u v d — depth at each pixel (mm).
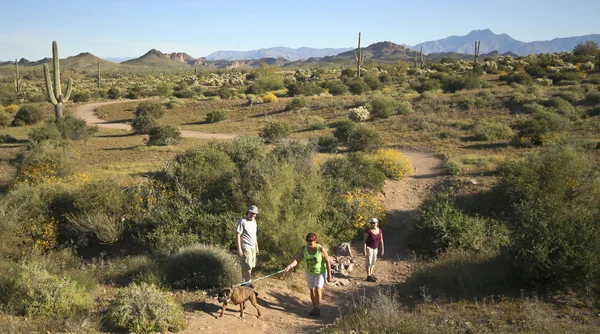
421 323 6086
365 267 10742
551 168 14195
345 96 55812
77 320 6043
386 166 18719
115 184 14047
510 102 37500
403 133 31109
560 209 8211
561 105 33469
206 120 47781
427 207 13438
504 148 24062
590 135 24859
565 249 7066
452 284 8227
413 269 10039
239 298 6773
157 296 6422
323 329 6414
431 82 55031
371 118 39031
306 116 43781
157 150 29047
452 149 25047
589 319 6113
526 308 6344
